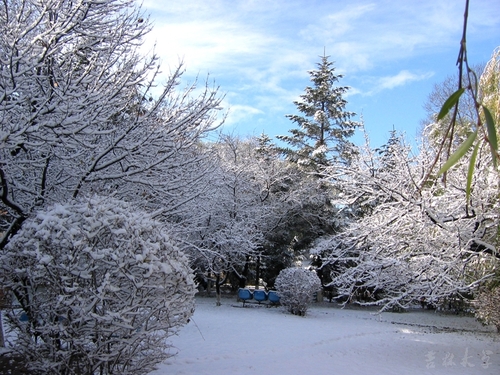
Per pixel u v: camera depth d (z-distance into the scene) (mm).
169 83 8008
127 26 7793
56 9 7285
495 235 8719
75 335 4914
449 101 1240
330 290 24234
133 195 8375
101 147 7559
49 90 6535
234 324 13180
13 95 6785
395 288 10281
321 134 25766
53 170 7637
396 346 11047
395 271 9484
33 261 4969
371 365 8656
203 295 24188
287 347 10031
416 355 9891
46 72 7117
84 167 7473
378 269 9344
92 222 4961
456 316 20000
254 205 21156
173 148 7871
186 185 8422
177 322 5414
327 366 8344
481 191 8602
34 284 5055
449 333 14055
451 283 8531
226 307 18547
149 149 7875
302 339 11203
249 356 8859
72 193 7285
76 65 7715
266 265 24969
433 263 8898
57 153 6723
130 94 7469
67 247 4820
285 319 15477
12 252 5070
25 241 5031
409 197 9102
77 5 7000
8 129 6090
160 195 8305
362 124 10477
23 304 5332
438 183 8984
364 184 10172
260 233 20281
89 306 4711
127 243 4965
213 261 17703
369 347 10703
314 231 24156
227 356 8680
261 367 7926
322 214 24031
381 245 9695
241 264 21172
